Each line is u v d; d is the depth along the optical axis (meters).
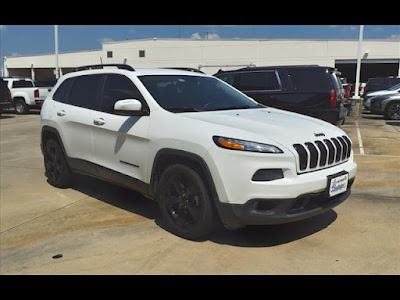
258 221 3.34
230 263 3.36
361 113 16.53
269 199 3.28
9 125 14.11
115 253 3.61
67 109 5.32
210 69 39.03
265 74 9.34
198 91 4.63
